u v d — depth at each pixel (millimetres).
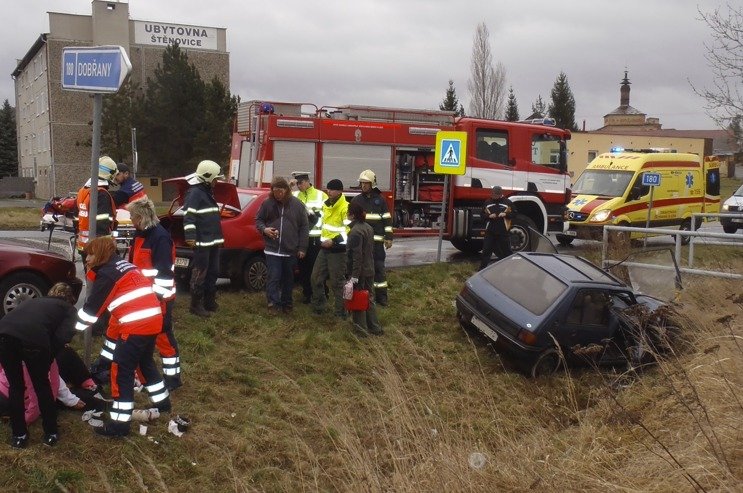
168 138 43906
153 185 44969
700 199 20125
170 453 5652
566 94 75062
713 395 5902
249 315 8977
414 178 14250
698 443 5016
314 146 12984
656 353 7254
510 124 14773
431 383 7754
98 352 7109
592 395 7406
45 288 8008
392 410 5996
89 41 45625
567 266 9352
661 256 11695
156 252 6387
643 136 49344
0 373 5578
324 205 9250
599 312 8703
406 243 17266
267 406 6730
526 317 8500
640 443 5480
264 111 13000
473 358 8844
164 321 6488
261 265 10039
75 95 45125
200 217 8453
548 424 7023
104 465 5297
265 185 12656
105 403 6004
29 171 56156
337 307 9328
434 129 14086
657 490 4520
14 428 5203
